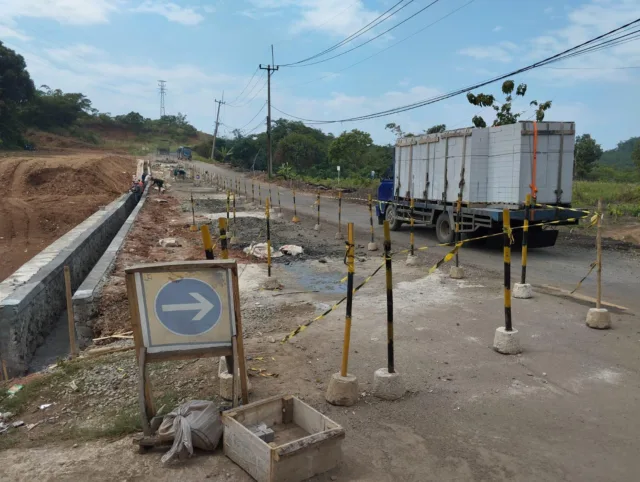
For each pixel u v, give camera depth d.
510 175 13.52
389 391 5.05
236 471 3.81
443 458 4.03
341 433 3.78
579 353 6.34
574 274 11.44
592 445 4.22
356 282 10.95
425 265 12.58
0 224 23.73
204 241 5.03
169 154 95.38
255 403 4.18
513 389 5.32
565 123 13.32
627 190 26.55
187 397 5.13
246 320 8.08
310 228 20.66
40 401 5.30
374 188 37.44
